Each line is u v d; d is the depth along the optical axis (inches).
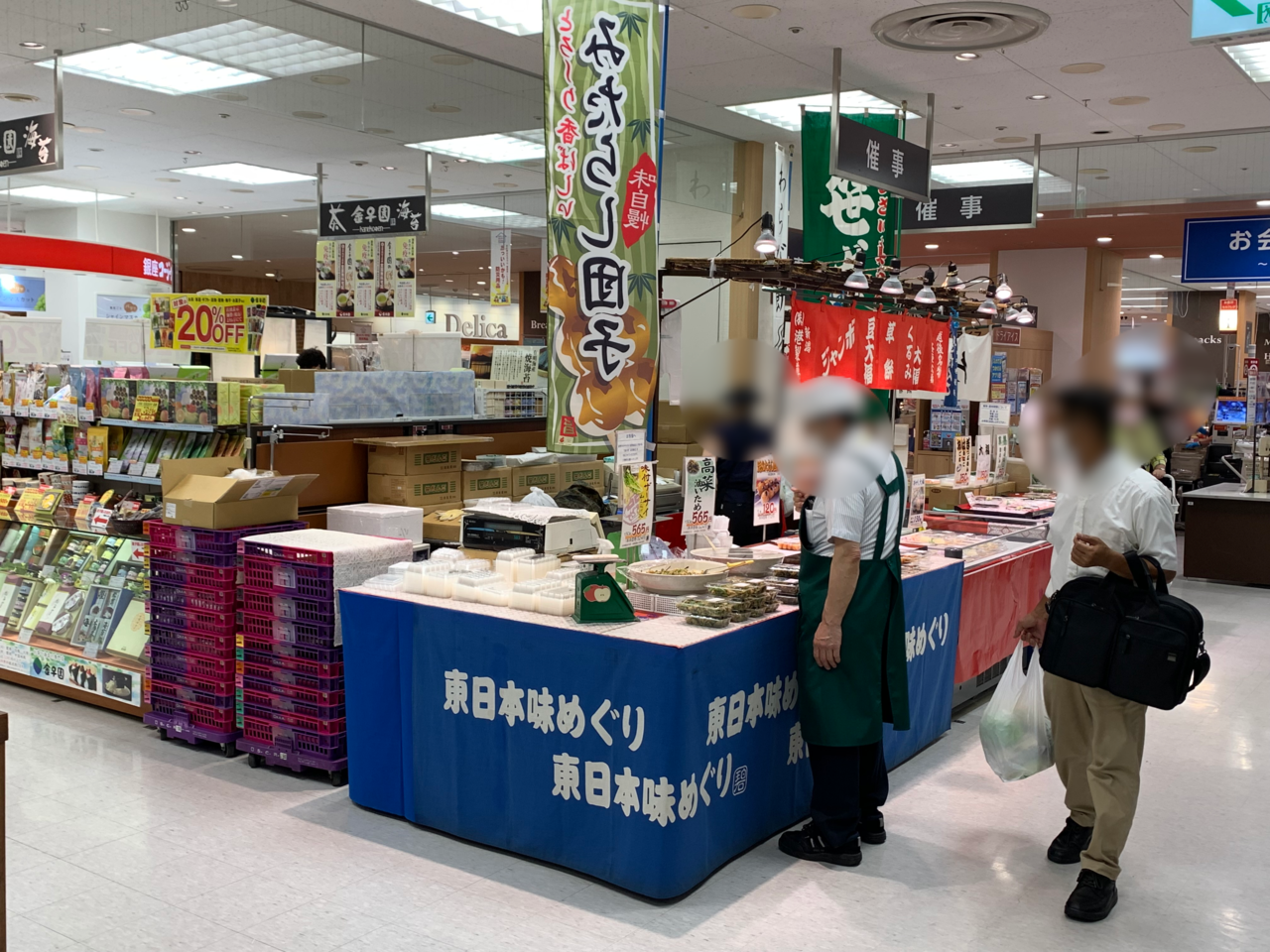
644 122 153.5
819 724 136.1
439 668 144.1
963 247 614.5
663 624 135.5
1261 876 139.9
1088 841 140.9
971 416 494.3
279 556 166.2
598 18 148.1
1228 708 219.3
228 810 155.3
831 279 222.7
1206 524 374.9
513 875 134.5
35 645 213.2
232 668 177.9
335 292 416.2
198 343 215.0
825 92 321.4
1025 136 373.4
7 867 135.4
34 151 295.9
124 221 601.3
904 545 209.0
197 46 294.5
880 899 129.9
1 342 293.9
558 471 242.1
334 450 207.6
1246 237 449.4
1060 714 138.4
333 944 116.7
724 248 392.8
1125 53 273.4
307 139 403.9
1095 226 516.7
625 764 127.0
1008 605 222.2
